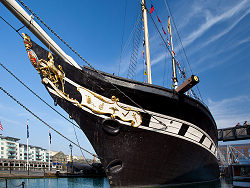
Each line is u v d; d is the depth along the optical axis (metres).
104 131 9.66
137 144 10.15
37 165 69.94
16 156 81.44
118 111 9.80
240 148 60.53
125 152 9.98
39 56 8.92
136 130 10.09
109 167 9.95
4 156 76.81
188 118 11.49
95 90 9.59
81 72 9.45
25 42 8.55
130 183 10.10
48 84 9.17
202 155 13.52
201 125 12.69
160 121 10.52
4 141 78.19
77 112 9.55
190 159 12.22
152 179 10.59
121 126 9.84
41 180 29.14
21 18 7.58
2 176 30.61
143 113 10.21
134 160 10.15
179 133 11.23
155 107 10.31
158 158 10.67
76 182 25.16
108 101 9.72
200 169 13.69
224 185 15.04
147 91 9.86
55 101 9.41
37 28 8.06
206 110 12.88
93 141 9.87
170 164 11.10
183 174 11.89
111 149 9.84
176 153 11.23
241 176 13.66
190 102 11.12
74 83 9.44
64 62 9.33
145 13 15.69
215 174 18.33
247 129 27.67
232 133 28.91
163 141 10.71
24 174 34.69
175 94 10.50
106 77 9.62
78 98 9.48
